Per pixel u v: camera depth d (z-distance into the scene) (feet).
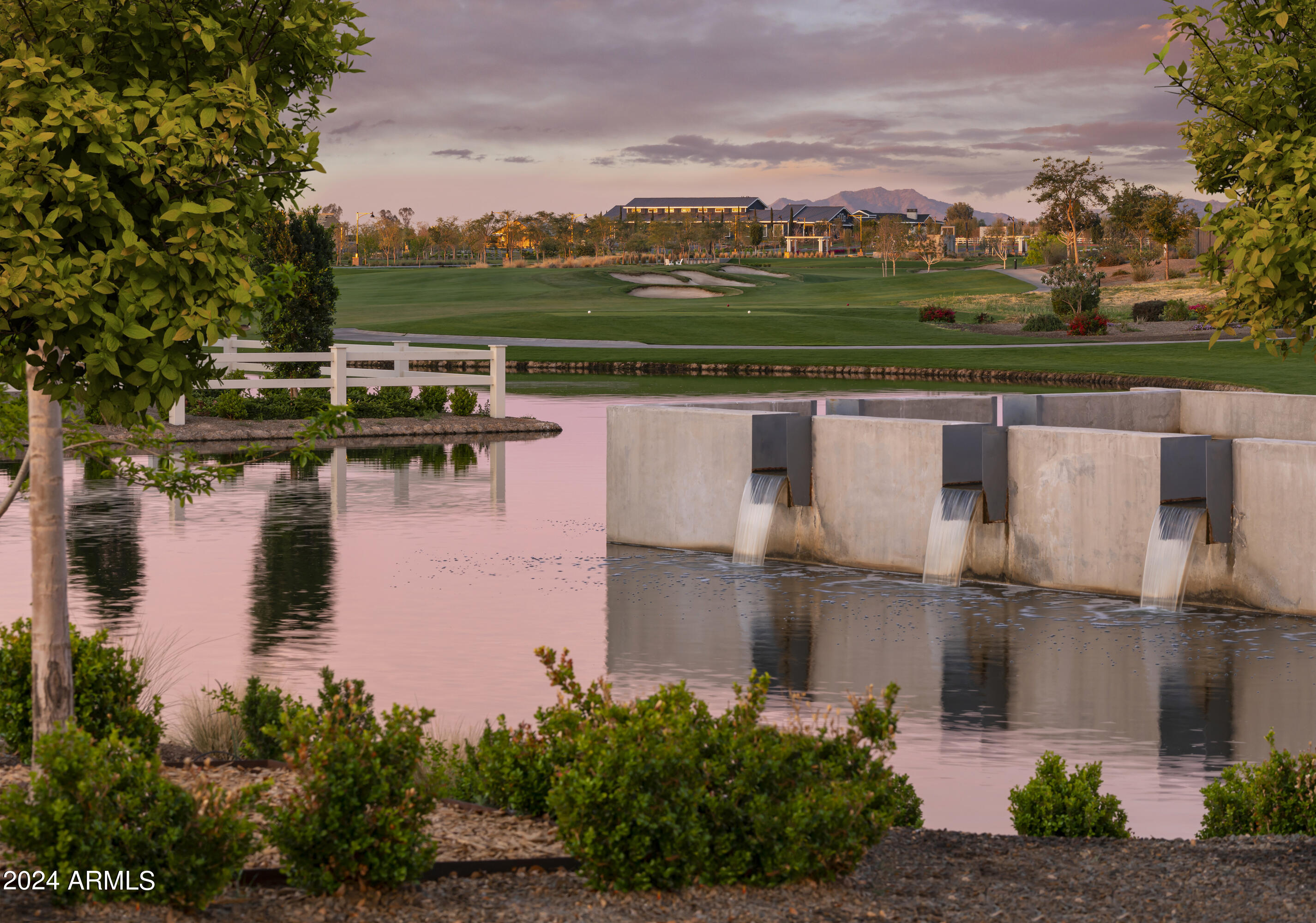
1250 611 48.85
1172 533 49.52
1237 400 70.08
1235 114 24.02
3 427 26.99
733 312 285.02
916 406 66.69
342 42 21.48
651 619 46.50
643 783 17.37
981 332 240.73
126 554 57.00
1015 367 174.60
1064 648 42.63
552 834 19.77
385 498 75.41
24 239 17.78
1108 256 422.41
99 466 27.30
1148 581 49.96
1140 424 72.02
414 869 16.80
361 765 16.72
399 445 102.94
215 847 15.79
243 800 16.39
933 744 32.04
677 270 442.09
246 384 113.50
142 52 19.29
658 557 59.62
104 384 19.69
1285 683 38.06
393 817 16.61
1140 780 29.22
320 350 128.98
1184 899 17.74
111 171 18.98
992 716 34.63
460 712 33.30
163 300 18.95
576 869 18.11
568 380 165.48
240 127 19.29
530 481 82.84
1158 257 414.21
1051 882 18.48
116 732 17.83
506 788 21.09
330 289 128.67
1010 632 45.01
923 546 55.62
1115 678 38.73
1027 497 53.83
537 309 315.37
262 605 47.29
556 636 43.34
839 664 40.37
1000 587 53.62
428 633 43.19
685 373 179.52
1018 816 23.00
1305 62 23.43
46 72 18.33
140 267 18.83
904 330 243.40
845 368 177.99
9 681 23.84
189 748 27.20
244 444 101.09
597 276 416.87
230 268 19.48
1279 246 22.40
